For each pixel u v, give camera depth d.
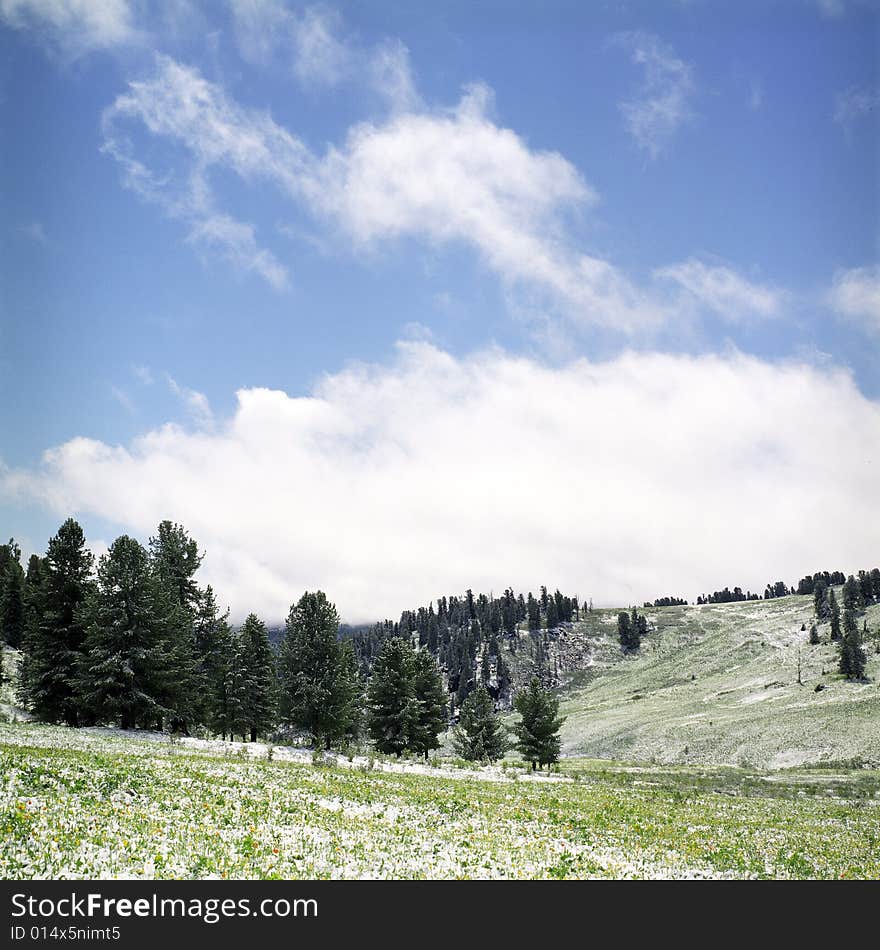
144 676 49.72
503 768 53.00
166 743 41.09
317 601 57.12
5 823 13.74
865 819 32.34
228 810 18.36
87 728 45.50
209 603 63.28
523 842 19.38
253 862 13.90
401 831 18.89
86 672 49.06
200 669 61.53
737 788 46.88
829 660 169.88
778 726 113.62
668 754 119.12
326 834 17.23
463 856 16.73
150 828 15.12
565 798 32.25
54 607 52.34
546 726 63.84
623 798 34.62
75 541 53.47
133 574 51.06
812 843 24.50
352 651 64.38
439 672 76.62
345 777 31.31
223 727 61.72
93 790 18.06
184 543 64.69
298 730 56.91
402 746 61.41
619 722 160.00
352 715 65.00
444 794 28.89
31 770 18.64
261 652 63.84
